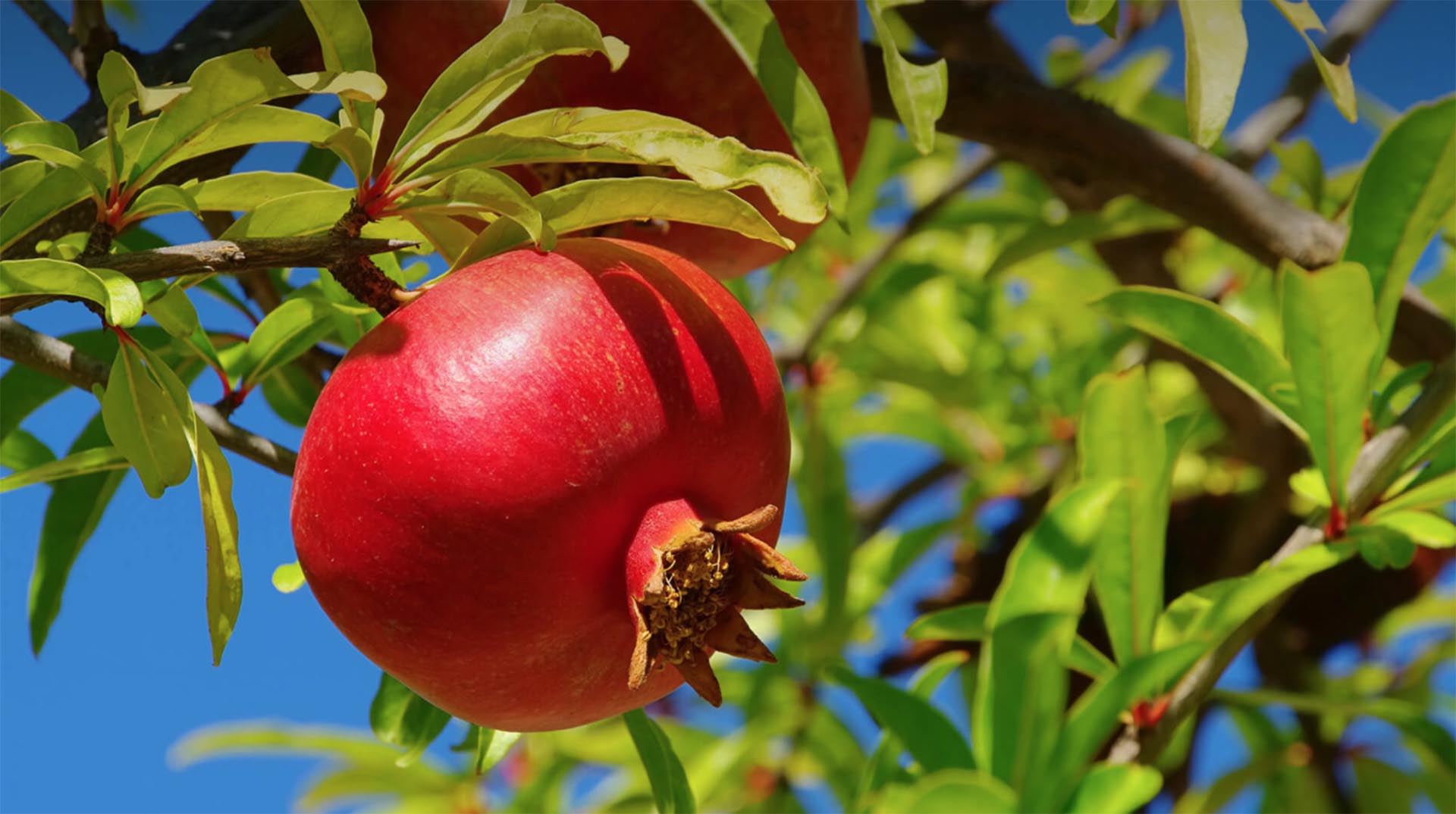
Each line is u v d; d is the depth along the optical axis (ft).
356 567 1.85
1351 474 2.27
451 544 1.82
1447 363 2.26
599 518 1.84
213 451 1.91
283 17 2.16
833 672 2.35
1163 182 2.43
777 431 1.92
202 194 1.98
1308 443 2.26
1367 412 2.31
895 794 2.14
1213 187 2.41
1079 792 2.23
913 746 2.32
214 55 2.15
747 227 1.92
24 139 1.89
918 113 2.04
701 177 1.87
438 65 2.08
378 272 1.91
